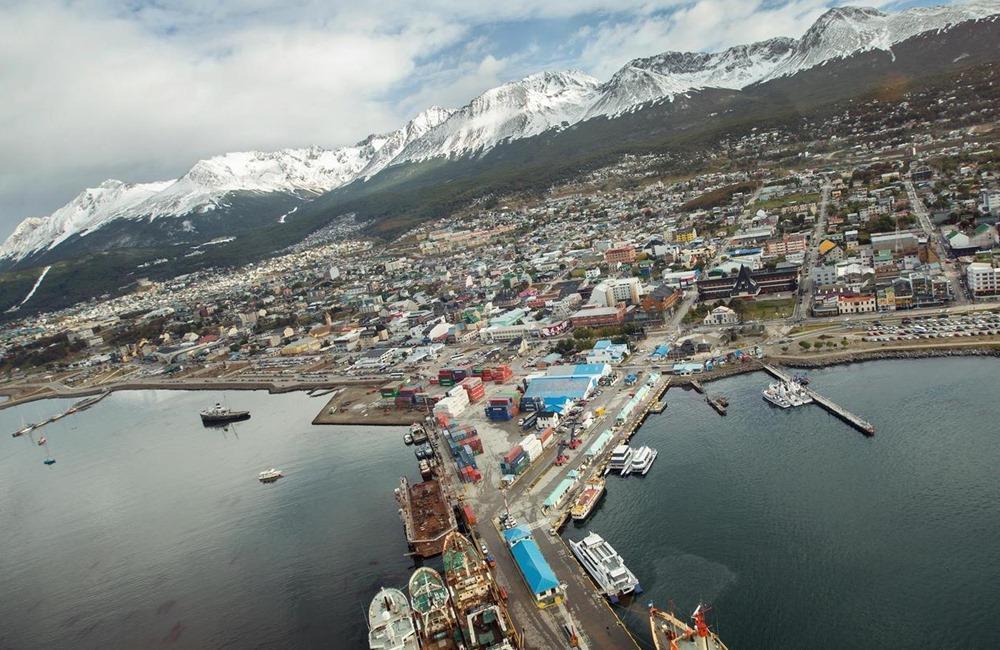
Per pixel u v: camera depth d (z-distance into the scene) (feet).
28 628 525.34
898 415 581.12
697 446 595.06
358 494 645.92
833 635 361.30
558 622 390.01
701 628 342.85
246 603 496.64
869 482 492.95
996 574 382.63
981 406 569.23
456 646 391.65
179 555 594.65
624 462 576.61
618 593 407.64
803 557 424.46
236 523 636.07
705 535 462.60
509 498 551.59
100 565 608.19
